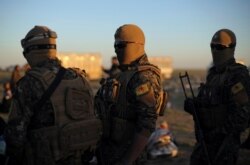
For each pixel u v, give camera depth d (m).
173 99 29.64
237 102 3.90
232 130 3.92
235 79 3.96
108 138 3.24
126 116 3.16
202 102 4.14
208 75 4.29
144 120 3.04
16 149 2.80
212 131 4.05
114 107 3.21
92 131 3.01
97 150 3.26
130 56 3.27
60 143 2.83
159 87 3.19
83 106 2.99
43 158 2.81
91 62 36.62
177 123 14.59
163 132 8.63
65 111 2.87
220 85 4.04
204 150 4.06
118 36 3.29
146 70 3.16
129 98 3.15
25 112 2.79
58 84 2.88
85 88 3.07
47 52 2.98
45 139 2.80
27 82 2.82
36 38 2.96
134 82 3.12
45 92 2.82
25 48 3.01
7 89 12.89
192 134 12.32
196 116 4.17
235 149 3.99
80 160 2.97
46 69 2.91
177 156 8.63
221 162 3.98
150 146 8.47
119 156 3.16
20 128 2.76
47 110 2.83
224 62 4.14
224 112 3.99
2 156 2.84
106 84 3.29
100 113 3.28
